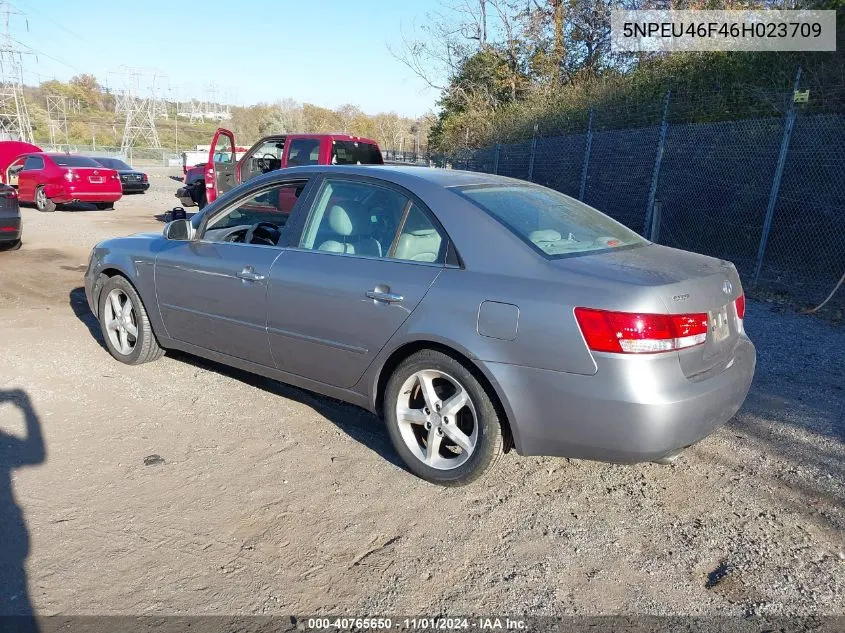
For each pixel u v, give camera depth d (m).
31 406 4.62
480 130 22.17
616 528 3.30
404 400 3.73
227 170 12.95
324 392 4.16
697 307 3.20
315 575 2.94
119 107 100.06
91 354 5.74
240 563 3.01
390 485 3.67
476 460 3.46
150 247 5.12
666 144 12.19
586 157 12.73
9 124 63.66
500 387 3.28
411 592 2.83
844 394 5.01
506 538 3.21
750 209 10.73
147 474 3.75
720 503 3.52
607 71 19.69
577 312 3.09
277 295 4.14
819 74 10.24
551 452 3.31
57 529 3.22
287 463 3.90
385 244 3.83
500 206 3.73
